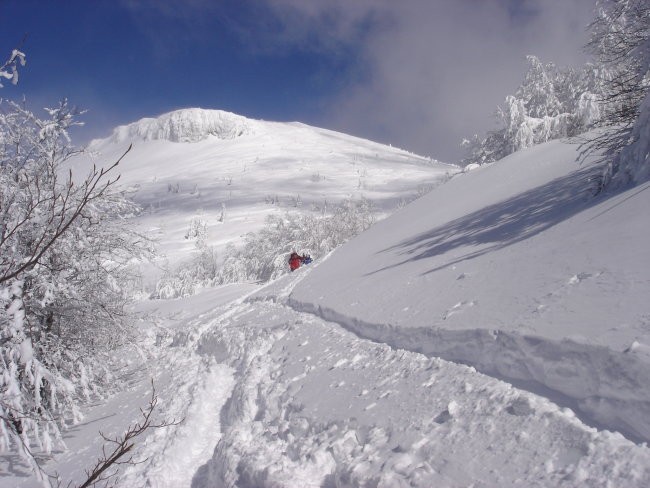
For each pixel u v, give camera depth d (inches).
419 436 123.9
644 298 124.1
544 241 225.5
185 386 296.0
